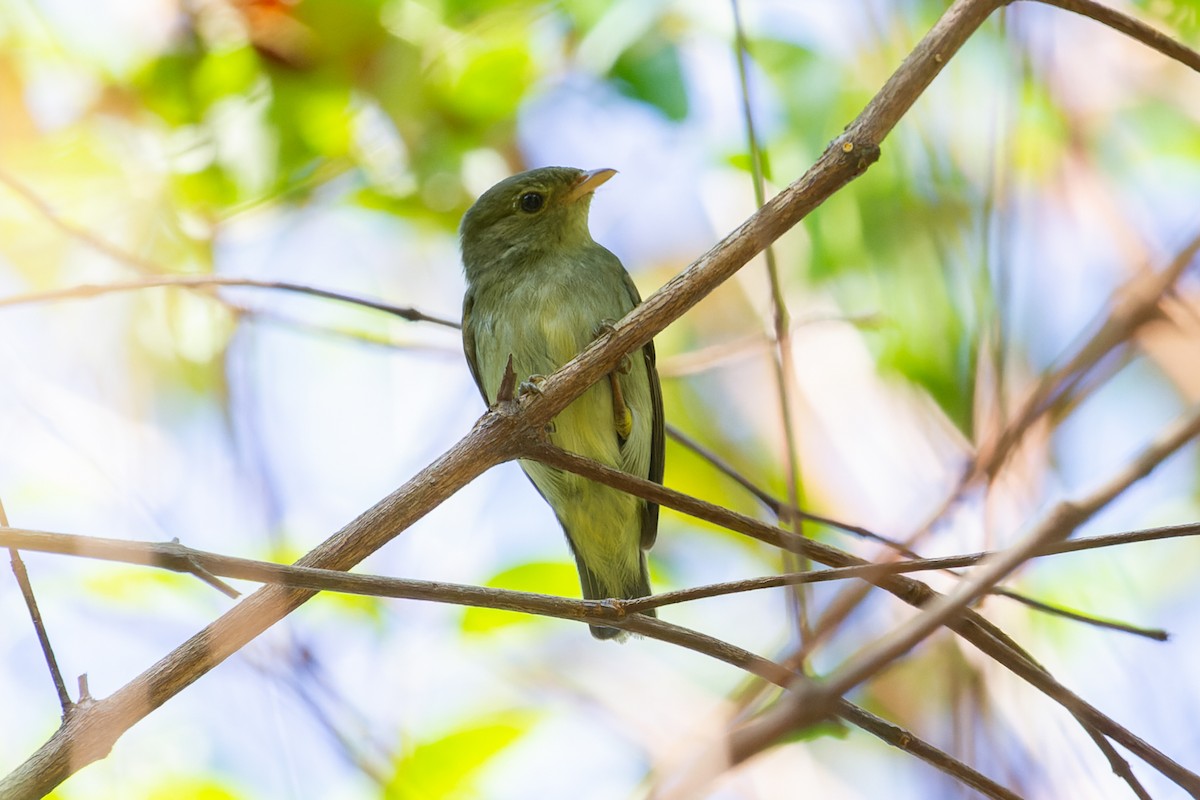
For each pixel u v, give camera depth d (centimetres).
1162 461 380
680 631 554
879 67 968
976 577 388
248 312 998
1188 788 553
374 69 1077
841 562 601
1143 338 559
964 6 653
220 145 1088
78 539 529
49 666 578
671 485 1164
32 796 554
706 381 1165
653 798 400
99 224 1062
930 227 748
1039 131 837
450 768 930
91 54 1077
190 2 1080
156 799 909
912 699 701
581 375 682
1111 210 828
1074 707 563
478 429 673
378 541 647
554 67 1119
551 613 569
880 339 917
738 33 664
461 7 1088
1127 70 971
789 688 466
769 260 636
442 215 1175
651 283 1226
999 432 566
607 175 1077
